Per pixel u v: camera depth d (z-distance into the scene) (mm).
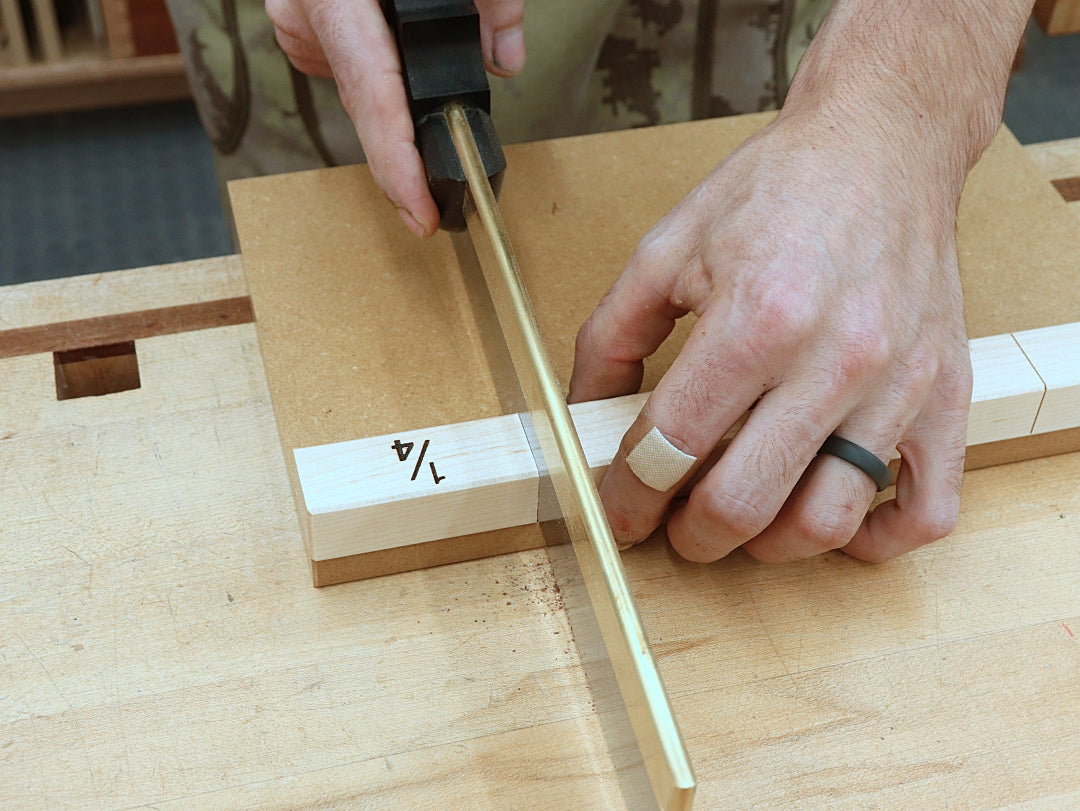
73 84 1287
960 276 583
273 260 601
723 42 737
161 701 514
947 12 547
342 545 534
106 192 1250
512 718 518
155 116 1350
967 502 575
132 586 537
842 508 521
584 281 605
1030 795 507
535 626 539
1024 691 528
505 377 558
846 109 537
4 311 606
